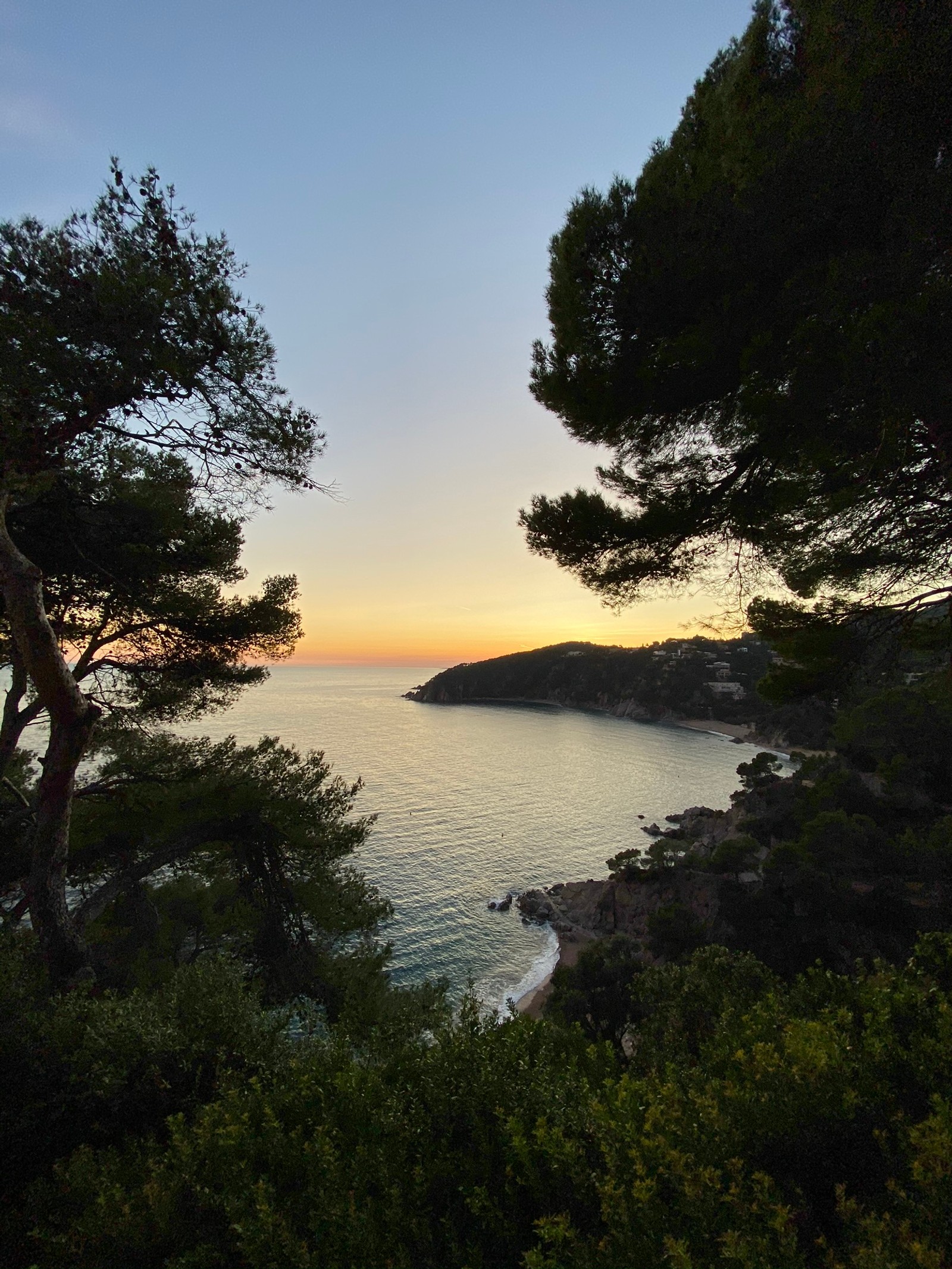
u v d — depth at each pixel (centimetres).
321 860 1561
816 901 3428
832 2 627
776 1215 251
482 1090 374
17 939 693
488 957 4859
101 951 1323
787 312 673
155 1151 409
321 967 1536
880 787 4997
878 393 605
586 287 838
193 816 1363
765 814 5803
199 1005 583
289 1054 534
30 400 739
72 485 1036
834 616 980
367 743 17175
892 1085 351
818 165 618
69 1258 337
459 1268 287
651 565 973
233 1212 305
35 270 756
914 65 559
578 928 5391
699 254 714
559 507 995
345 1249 282
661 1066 546
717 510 906
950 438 646
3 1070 487
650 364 820
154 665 1262
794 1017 488
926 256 584
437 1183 326
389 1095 397
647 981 770
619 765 14200
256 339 873
